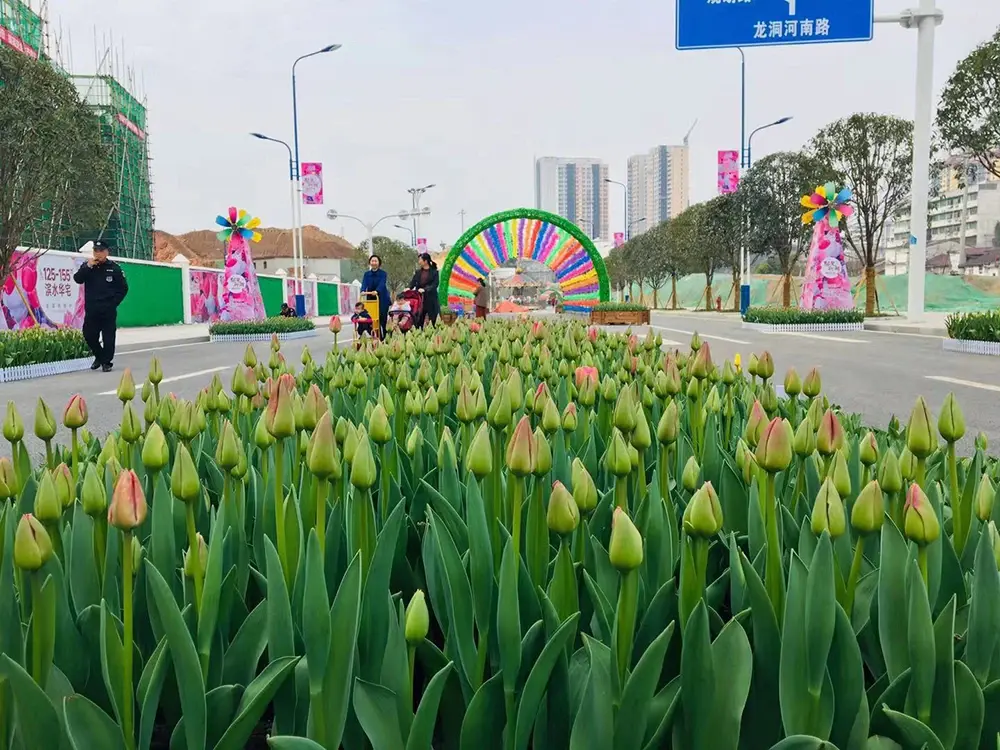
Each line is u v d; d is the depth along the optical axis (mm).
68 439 6348
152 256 49062
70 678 1328
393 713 1192
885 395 8477
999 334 13352
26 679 1057
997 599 1226
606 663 1122
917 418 1623
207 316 38188
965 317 14320
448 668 1163
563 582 1337
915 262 21531
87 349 13086
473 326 6738
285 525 1560
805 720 1151
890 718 1175
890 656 1282
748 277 33656
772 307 25828
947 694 1167
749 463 1642
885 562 1285
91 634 1360
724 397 2859
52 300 23406
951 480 1708
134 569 1437
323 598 1156
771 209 32062
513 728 1218
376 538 1539
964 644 1374
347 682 1173
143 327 31562
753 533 1604
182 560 1685
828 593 1142
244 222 25406
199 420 2084
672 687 1232
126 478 1160
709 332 21594
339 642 1168
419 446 2170
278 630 1279
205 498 1946
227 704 1263
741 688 1117
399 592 1548
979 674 1237
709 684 1122
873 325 22062
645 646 1334
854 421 3545
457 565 1309
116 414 7781
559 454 1905
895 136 27672
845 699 1184
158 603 1140
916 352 13914
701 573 1294
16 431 1960
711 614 1336
